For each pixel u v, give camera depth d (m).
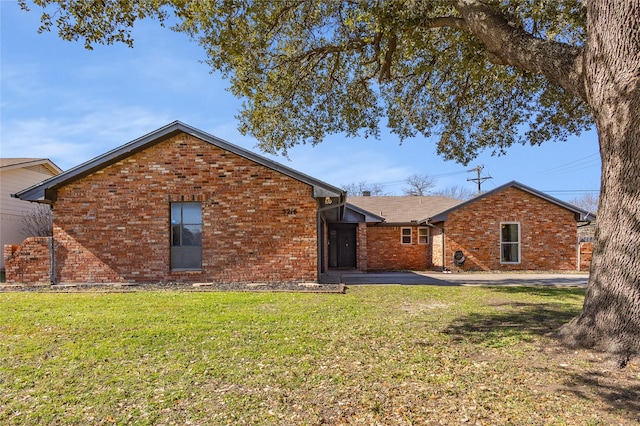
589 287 4.89
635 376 3.91
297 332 5.90
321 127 11.67
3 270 17.44
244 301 8.53
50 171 20.72
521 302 8.64
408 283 12.93
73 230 11.70
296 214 11.68
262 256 11.66
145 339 5.51
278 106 10.96
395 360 4.59
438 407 3.37
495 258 18.44
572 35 8.51
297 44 9.95
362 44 9.36
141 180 11.78
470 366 4.34
